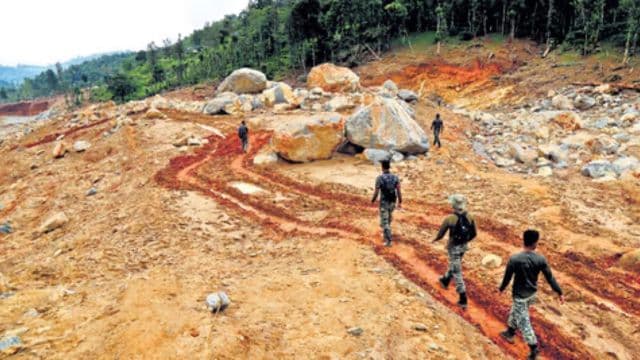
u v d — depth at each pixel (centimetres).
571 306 806
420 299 735
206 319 613
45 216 1504
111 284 759
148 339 550
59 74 17588
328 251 945
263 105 2964
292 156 1788
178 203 1277
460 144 2172
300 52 6619
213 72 8531
